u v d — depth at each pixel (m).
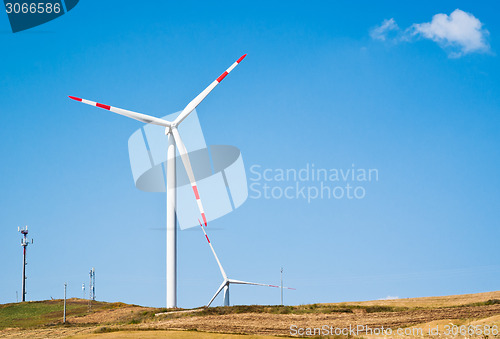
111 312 100.31
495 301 82.44
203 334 64.44
